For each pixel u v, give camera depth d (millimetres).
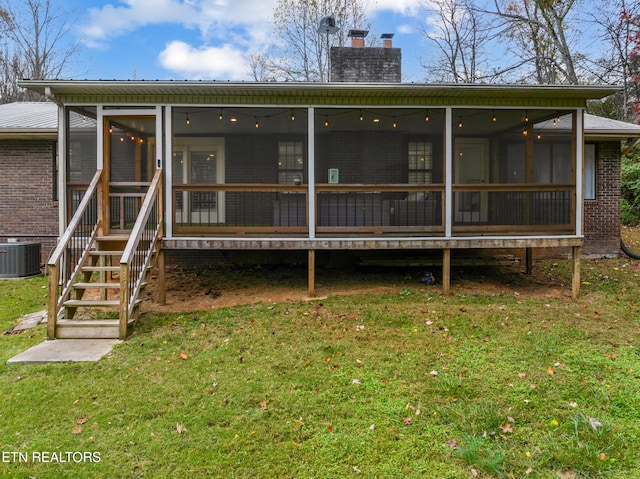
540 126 8539
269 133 9023
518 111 6633
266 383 3578
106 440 2799
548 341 4449
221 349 4309
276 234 6301
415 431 2914
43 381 3643
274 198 8328
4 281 7676
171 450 2697
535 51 17125
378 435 2863
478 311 5477
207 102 6129
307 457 2639
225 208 8250
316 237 6281
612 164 9203
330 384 3568
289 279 7547
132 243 4953
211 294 6566
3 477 2434
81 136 8367
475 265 7500
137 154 7445
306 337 4641
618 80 15391
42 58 22312
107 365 3969
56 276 4730
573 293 6316
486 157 9242
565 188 6395
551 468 2543
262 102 6188
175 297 6441
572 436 2838
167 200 6133
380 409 3186
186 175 8930
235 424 2984
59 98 6047
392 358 4078
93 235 5852
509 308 5633
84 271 5441
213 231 6227
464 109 6414
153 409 3174
